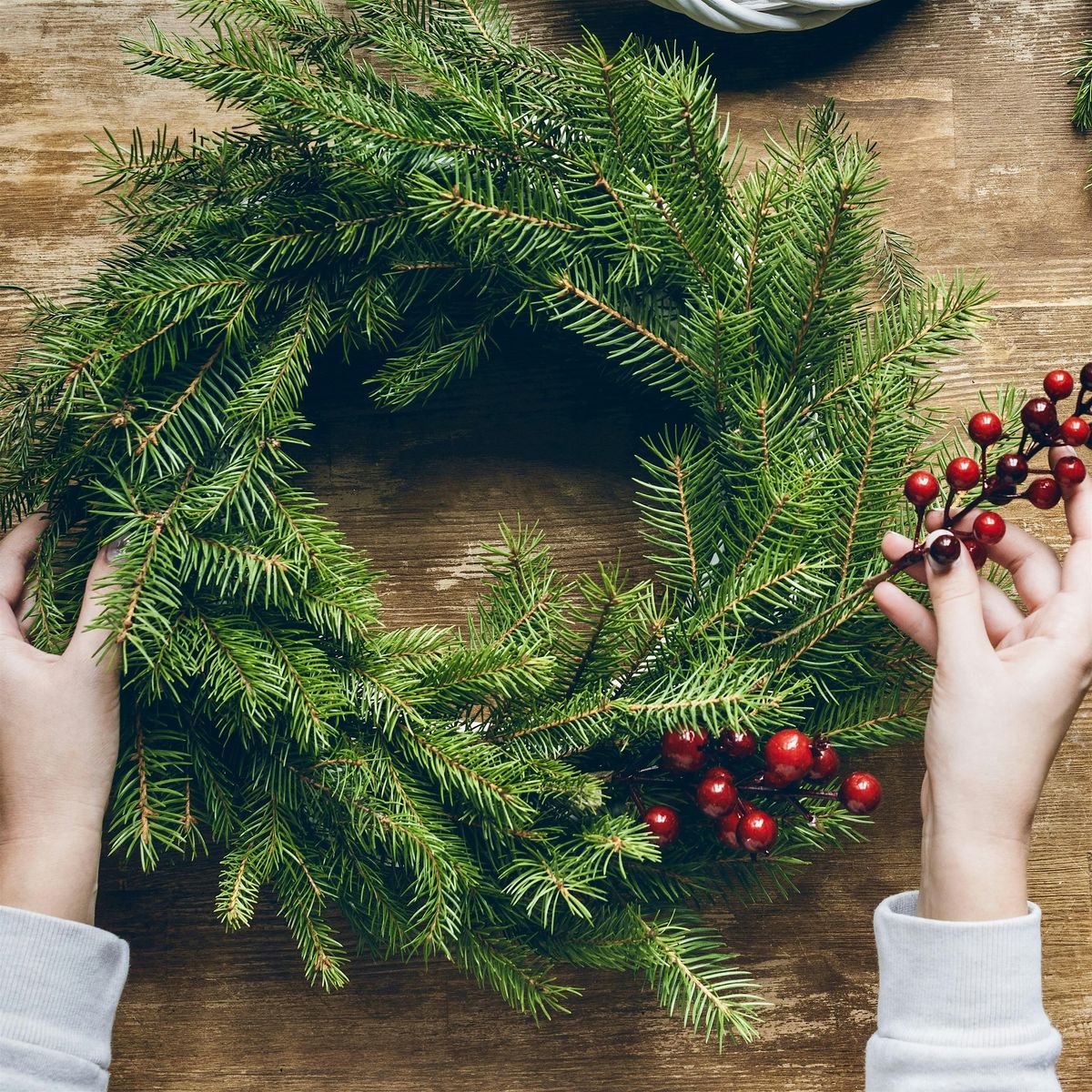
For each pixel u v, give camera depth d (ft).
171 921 5.23
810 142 5.25
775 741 4.57
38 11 5.24
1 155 5.24
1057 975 5.24
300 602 4.75
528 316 5.13
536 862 4.73
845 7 5.07
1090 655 4.46
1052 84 5.26
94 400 4.73
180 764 4.79
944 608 4.49
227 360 4.87
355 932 5.24
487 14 4.95
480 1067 5.23
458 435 5.27
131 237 5.25
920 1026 4.41
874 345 4.81
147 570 4.64
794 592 4.74
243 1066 5.23
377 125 4.69
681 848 4.94
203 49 5.23
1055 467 4.52
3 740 4.74
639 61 4.74
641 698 4.75
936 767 4.47
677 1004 5.24
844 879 5.24
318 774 4.81
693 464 4.78
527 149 4.78
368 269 4.88
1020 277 5.28
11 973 4.64
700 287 4.80
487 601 5.26
